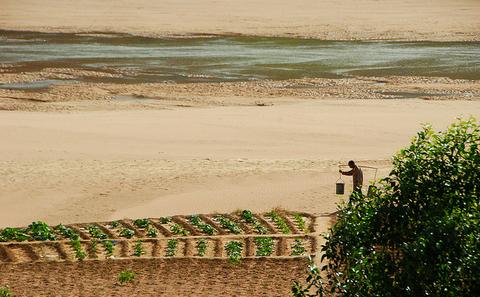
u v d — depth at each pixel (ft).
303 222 235.40
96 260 202.49
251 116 420.36
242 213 242.99
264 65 627.46
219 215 242.58
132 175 289.94
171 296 180.55
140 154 332.19
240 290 184.03
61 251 211.82
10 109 444.55
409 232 109.09
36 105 456.86
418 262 97.96
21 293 182.50
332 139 365.20
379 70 605.31
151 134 372.17
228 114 426.10
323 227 230.27
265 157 329.72
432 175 113.80
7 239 220.23
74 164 310.04
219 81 553.64
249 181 281.33
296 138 367.25
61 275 193.67
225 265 199.21
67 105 458.50
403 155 118.52
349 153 337.31
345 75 582.76
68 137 363.15
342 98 494.59
